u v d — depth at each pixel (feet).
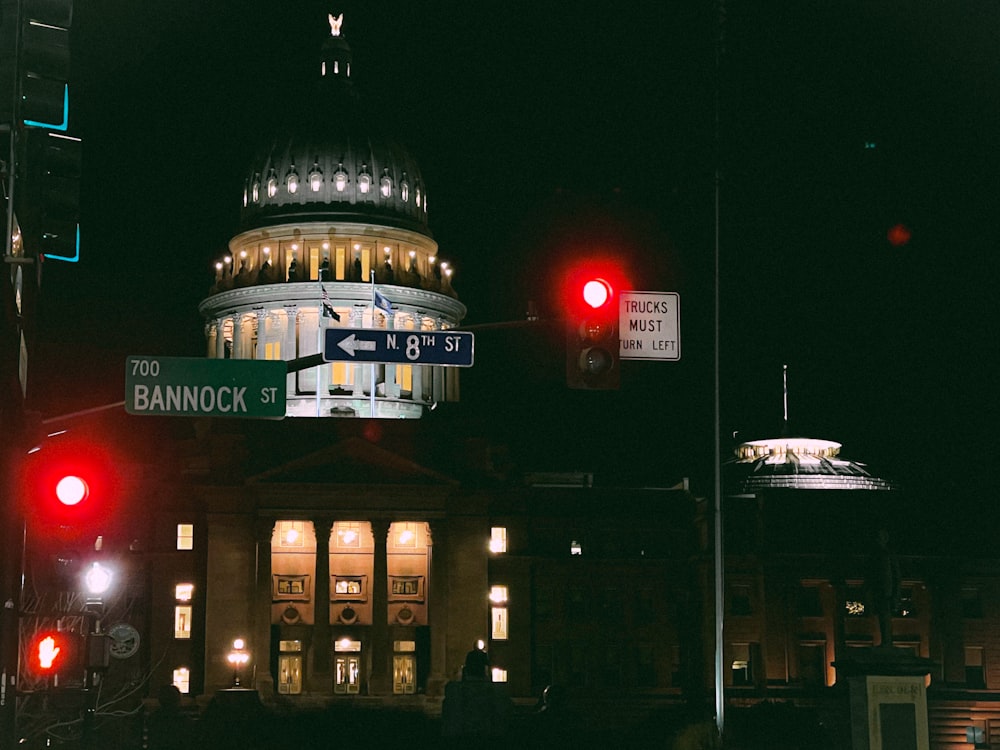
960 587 432.25
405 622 424.46
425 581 428.97
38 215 85.71
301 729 228.02
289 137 522.88
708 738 188.44
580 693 416.46
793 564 424.46
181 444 422.41
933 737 418.72
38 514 92.48
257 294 501.97
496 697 180.24
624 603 428.15
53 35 85.87
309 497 412.98
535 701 412.57
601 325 104.27
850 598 428.56
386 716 258.16
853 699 163.53
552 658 422.82
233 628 398.01
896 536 431.84
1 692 104.06
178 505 409.08
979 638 431.43
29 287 148.97
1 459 122.31
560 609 425.28
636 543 435.12
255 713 249.55
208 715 245.86
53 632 100.53
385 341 121.60
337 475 414.00
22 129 100.53
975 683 428.97
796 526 428.15
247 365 123.85
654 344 117.39
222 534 403.95
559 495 436.35
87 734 101.86
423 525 431.43
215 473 411.54
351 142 520.01
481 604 414.21
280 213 514.27
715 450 186.29
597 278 104.78
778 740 234.17
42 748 166.61
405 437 438.81
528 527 428.97
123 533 404.36
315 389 493.36
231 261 523.70
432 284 517.14
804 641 424.05
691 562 430.61
